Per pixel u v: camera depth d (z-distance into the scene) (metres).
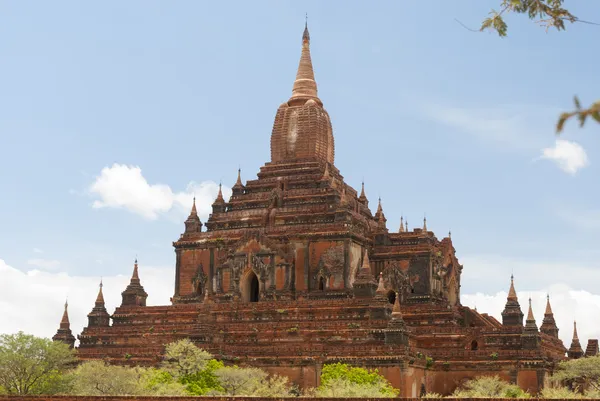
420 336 83.81
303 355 77.00
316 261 90.62
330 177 96.56
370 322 79.88
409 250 93.62
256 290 94.75
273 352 78.06
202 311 87.69
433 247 94.75
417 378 76.69
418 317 86.31
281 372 77.19
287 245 92.06
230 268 92.94
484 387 72.69
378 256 94.75
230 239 95.25
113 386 66.12
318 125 100.00
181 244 97.75
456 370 79.81
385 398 52.62
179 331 87.00
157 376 70.31
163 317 90.12
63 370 74.88
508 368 78.25
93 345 88.94
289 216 94.56
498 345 80.75
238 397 53.72
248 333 83.19
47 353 69.19
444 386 79.94
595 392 75.19
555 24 26.53
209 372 71.56
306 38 105.25
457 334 82.62
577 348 98.94
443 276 96.31
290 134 100.00
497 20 27.19
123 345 86.56
